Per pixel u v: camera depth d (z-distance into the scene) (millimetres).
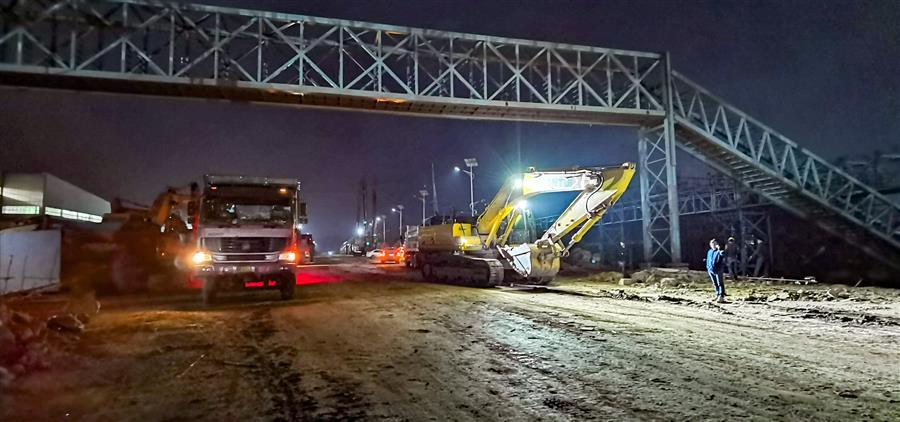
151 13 22219
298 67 22688
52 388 6766
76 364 7996
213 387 6805
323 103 23922
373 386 6781
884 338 9547
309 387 6762
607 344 9141
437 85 24219
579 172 17766
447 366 7746
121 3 21359
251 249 15328
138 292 19469
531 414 5668
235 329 11016
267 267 15422
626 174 16828
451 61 24641
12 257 16859
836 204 26547
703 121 26438
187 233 17422
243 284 15680
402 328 10945
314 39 23062
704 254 33781
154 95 22391
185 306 14961
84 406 6082
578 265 34094
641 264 26359
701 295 16984
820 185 26188
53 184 32750
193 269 15086
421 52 24531
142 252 20266
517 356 8328
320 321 11984
